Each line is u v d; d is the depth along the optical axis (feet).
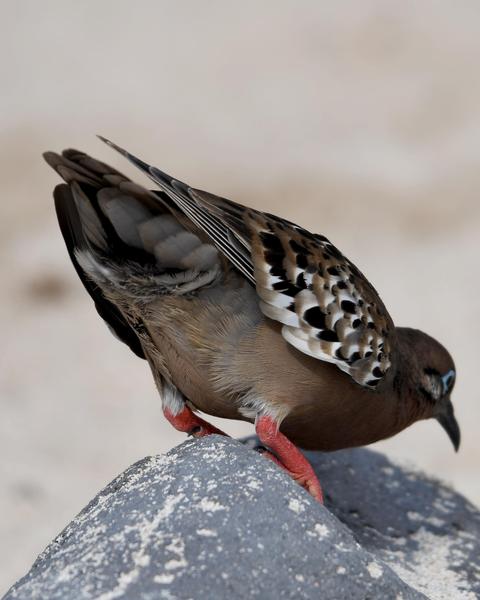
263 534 18.92
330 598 18.40
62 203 23.53
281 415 23.88
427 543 25.99
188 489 19.80
